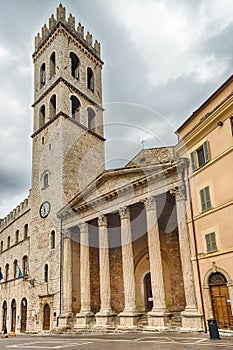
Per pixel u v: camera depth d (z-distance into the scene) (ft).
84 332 76.23
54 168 104.58
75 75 125.90
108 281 80.53
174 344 44.32
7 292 122.93
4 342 64.69
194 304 61.72
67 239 92.89
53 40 125.59
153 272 69.51
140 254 92.79
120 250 97.19
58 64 118.32
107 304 78.74
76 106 119.55
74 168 101.91
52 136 109.70
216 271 57.93
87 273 85.81
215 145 62.18
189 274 63.62
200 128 65.62
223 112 60.23
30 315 98.17
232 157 57.77
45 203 104.73
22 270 115.24
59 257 93.15
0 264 138.31
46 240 100.58
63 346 48.93
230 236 55.98
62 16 126.41
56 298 89.81
